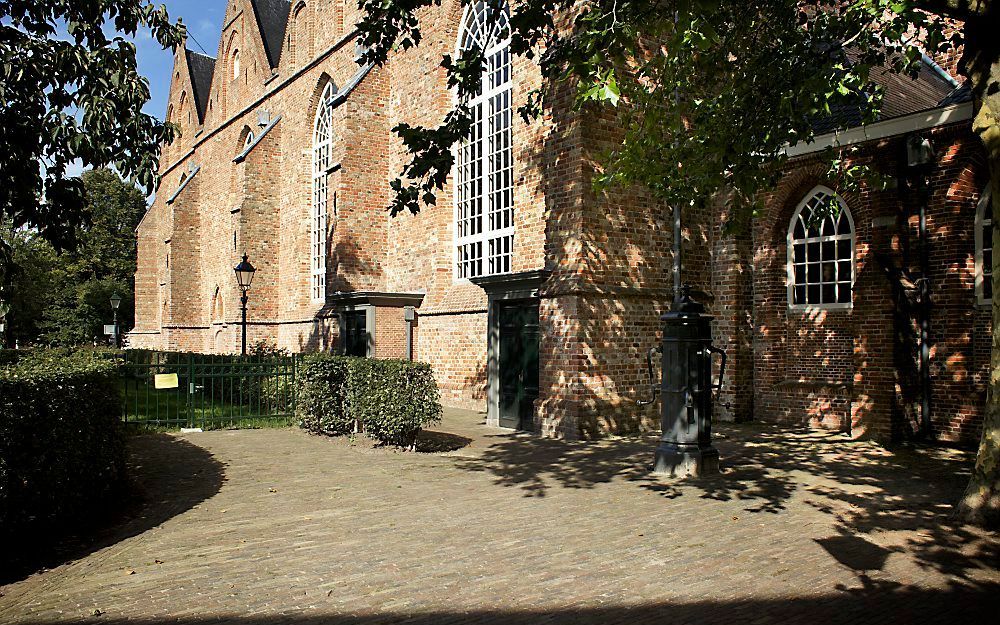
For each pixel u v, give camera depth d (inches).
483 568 209.9
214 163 1376.7
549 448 433.1
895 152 473.4
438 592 189.9
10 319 1307.8
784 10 362.0
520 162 604.4
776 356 555.8
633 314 502.3
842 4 373.1
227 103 1327.5
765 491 315.3
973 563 215.8
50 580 199.2
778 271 557.9
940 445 442.9
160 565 212.2
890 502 294.0
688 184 367.9
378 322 719.7
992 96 264.4
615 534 246.7
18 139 337.1
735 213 381.4
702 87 422.0
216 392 652.1
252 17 1186.0
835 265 526.0
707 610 178.5
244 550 227.5
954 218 452.4
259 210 1048.8
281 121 1060.5
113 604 180.4
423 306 724.0
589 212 480.1
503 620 171.2
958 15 268.5
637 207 508.4
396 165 788.0
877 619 173.8
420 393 422.0
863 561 217.6
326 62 924.0
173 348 1403.8
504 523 261.1
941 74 581.6
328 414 482.9
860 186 496.4
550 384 490.9
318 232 969.5
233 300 1061.1
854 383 481.1
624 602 183.6
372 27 331.0
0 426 206.2
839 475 350.6
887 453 414.3
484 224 658.2
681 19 276.8
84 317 1849.2
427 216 722.8
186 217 1427.2
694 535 245.8
